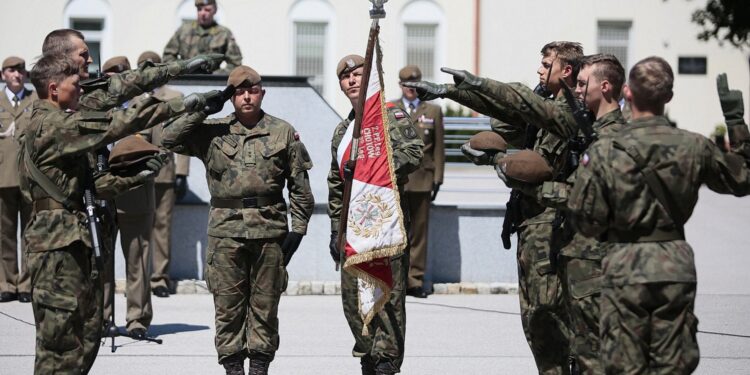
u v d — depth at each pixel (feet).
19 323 56.39
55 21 141.90
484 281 68.08
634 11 154.30
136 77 36.06
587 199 31.04
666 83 30.76
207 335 53.78
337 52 146.20
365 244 38.34
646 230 30.50
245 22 145.38
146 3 143.33
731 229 96.94
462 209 67.87
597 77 34.40
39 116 34.53
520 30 151.43
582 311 34.35
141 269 52.19
